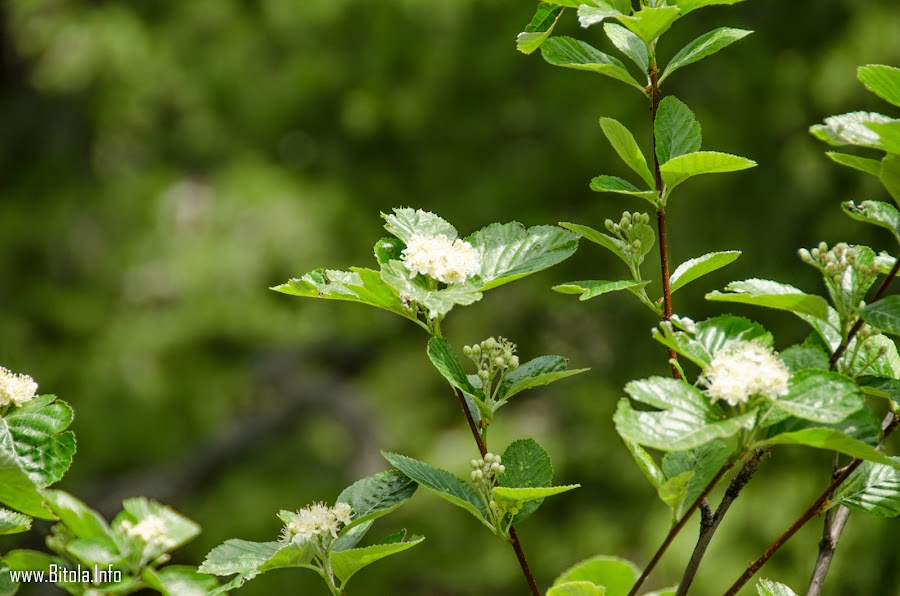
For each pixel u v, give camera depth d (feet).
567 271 34.96
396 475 7.76
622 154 7.34
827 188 31.30
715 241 31.81
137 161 44.34
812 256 6.81
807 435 5.62
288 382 42.01
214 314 38.47
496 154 36.83
